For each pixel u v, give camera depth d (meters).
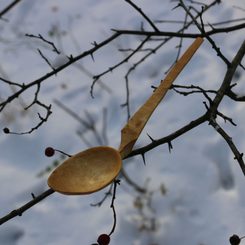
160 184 3.23
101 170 1.22
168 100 3.76
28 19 4.98
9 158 3.76
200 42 1.39
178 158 3.33
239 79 3.59
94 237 3.12
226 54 3.89
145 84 4.00
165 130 3.54
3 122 3.98
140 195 3.23
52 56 4.55
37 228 3.24
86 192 1.14
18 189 3.50
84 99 4.07
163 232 3.03
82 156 1.24
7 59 4.64
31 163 3.69
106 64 4.30
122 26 4.54
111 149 1.23
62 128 3.88
